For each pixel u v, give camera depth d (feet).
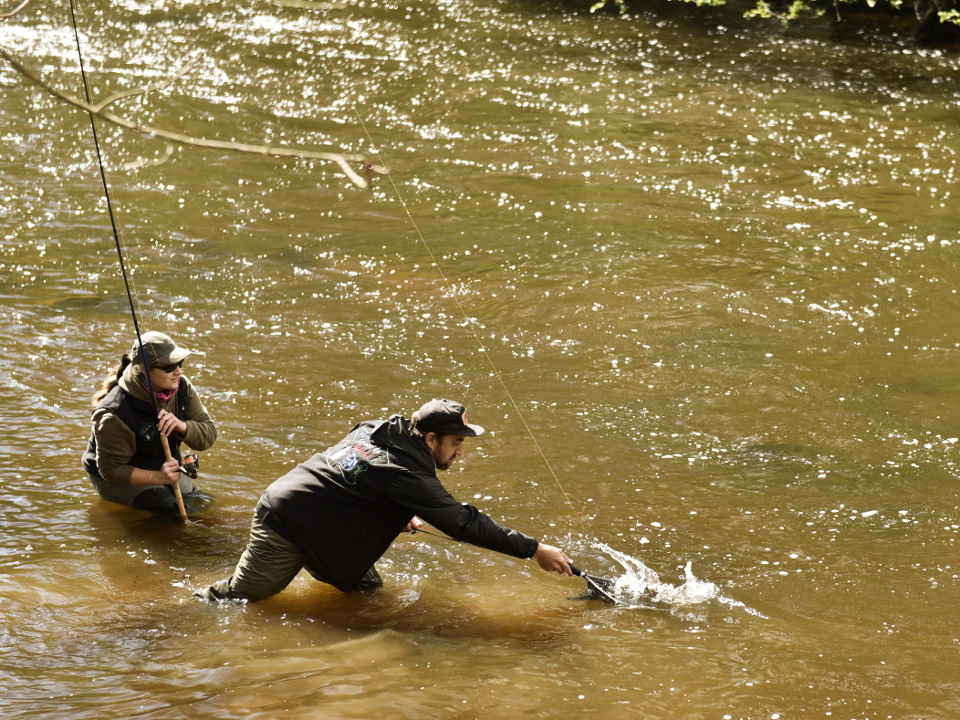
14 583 20.71
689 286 42.27
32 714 15.85
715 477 26.86
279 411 30.22
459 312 39.11
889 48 93.97
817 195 55.47
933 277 43.93
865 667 18.03
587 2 111.55
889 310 40.19
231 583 20.39
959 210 53.31
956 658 18.49
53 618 19.45
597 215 51.42
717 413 30.96
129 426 23.52
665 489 26.08
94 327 36.11
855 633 19.43
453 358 34.76
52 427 28.73
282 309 38.75
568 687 17.06
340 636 18.99
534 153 62.23
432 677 17.34
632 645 18.69
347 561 20.10
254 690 16.76
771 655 18.37
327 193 53.98
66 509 24.35
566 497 25.50
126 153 59.47
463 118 69.46
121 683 16.98
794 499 25.70
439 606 20.38
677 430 29.76
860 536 23.80
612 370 34.09
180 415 24.56
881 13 107.24
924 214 52.60
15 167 55.57
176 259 43.83
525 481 26.25
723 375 33.83
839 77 82.94
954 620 20.08
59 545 22.62
